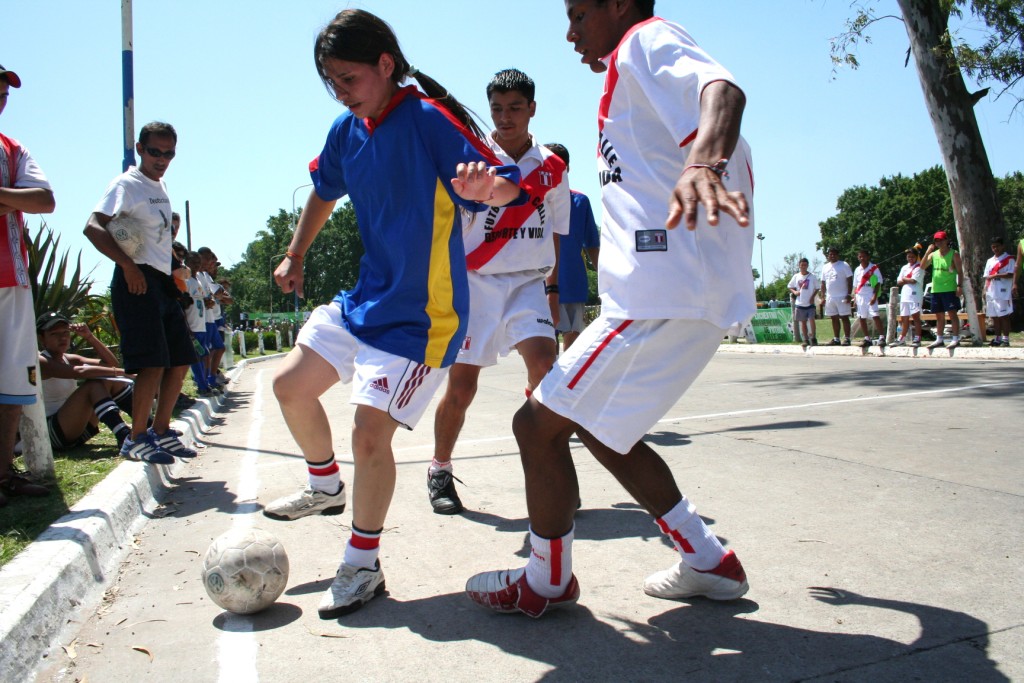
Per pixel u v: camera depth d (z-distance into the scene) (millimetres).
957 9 14102
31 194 3820
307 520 3846
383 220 2754
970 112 14422
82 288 7520
